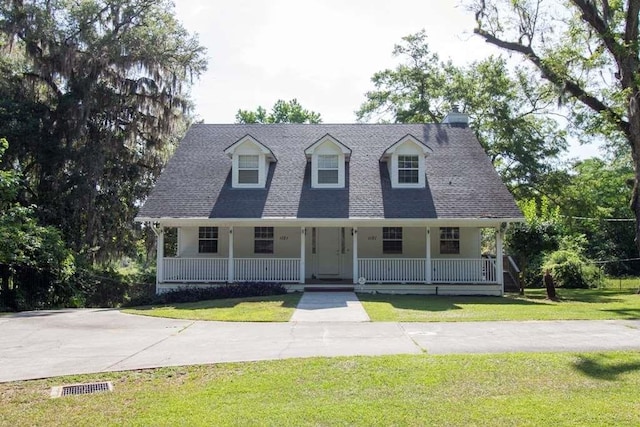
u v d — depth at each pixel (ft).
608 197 132.36
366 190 68.28
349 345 31.45
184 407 20.45
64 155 83.51
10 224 62.18
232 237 66.03
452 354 28.45
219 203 66.18
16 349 31.86
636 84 60.54
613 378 23.72
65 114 84.48
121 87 88.53
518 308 49.62
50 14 86.63
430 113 113.60
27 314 49.49
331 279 71.31
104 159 84.99
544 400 20.85
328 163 69.62
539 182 100.68
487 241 103.45
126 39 86.79
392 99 118.62
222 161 73.26
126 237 95.30
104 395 22.18
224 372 25.39
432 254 71.31
